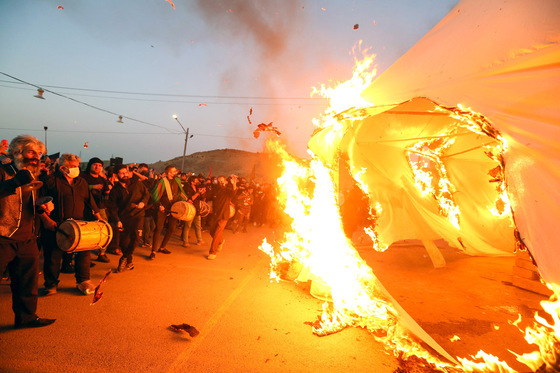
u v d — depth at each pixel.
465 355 3.76
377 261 8.49
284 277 6.14
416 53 4.27
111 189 6.93
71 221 4.38
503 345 4.04
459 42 3.56
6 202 3.30
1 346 3.15
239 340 3.68
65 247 4.29
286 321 4.28
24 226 3.46
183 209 7.14
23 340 3.30
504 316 4.97
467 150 7.94
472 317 4.90
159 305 4.46
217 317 4.23
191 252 7.85
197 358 3.25
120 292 4.82
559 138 2.31
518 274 6.54
